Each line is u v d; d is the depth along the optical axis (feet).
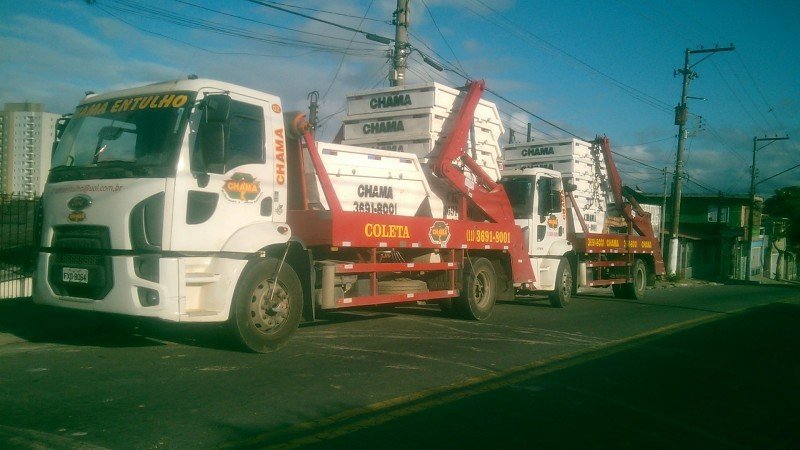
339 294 31.78
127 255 24.50
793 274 208.54
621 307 56.95
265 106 28.55
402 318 41.93
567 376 26.91
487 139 44.68
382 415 20.20
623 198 69.87
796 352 35.83
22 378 22.80
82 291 25.64
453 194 41.47
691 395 24.84
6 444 16.24
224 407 20.07
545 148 63.05
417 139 40.34
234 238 26.48
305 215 31.58
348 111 43.27
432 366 27.35
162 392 21.40
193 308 25.80
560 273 52.95
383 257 35.37
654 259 71.41
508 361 29.32
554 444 18.37
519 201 50.11
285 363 26.30
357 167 35.40
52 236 26.35
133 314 24.30
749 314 56.03
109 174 25.41
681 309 57.67
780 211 220.23
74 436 17.02
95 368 24.43
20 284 41.22
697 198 183.01
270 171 28.48
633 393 24.63
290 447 17.02
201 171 25.40
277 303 28.17
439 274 39.86
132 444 16.63
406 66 61.11
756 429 20.89
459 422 19.92
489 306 42.88
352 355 28.78
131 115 26.43
